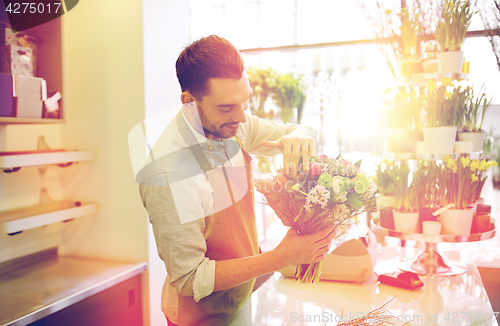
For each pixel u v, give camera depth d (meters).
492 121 2.29
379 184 1.66
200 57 1.00
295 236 1.07
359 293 1.35
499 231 2.41
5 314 1.50
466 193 1.52
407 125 1.64
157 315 2.23
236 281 1.02
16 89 1.66
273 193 1.11
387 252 1.93
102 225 2.26
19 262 2.12
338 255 1.44
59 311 1.64
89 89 2.21
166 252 1.02
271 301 1.29
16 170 1.91
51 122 1.85
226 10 3.77
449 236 1.47
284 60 3.41
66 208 2.10
